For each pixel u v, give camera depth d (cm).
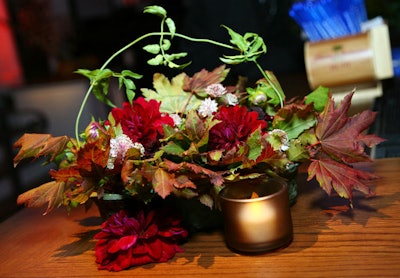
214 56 178
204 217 70
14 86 309
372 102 136
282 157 65
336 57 141
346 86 145
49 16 336
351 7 149
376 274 57
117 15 313
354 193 76
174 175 62
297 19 154
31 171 272
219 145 65
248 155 65
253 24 184
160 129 67
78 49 329
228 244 65
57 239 76
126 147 64
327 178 67
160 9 68
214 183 62
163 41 71
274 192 66
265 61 206
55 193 68
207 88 71
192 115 64
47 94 323
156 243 65
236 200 62
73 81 300
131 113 68
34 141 70
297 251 63
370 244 62
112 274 64
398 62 178
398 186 77
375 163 87
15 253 74
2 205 234
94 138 69
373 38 139
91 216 83
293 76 196
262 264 61
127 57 315
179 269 63
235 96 72
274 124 69
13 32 348
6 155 251
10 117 296
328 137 69
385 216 68
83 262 68
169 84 76
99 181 66
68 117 328
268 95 72
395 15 197
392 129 104
